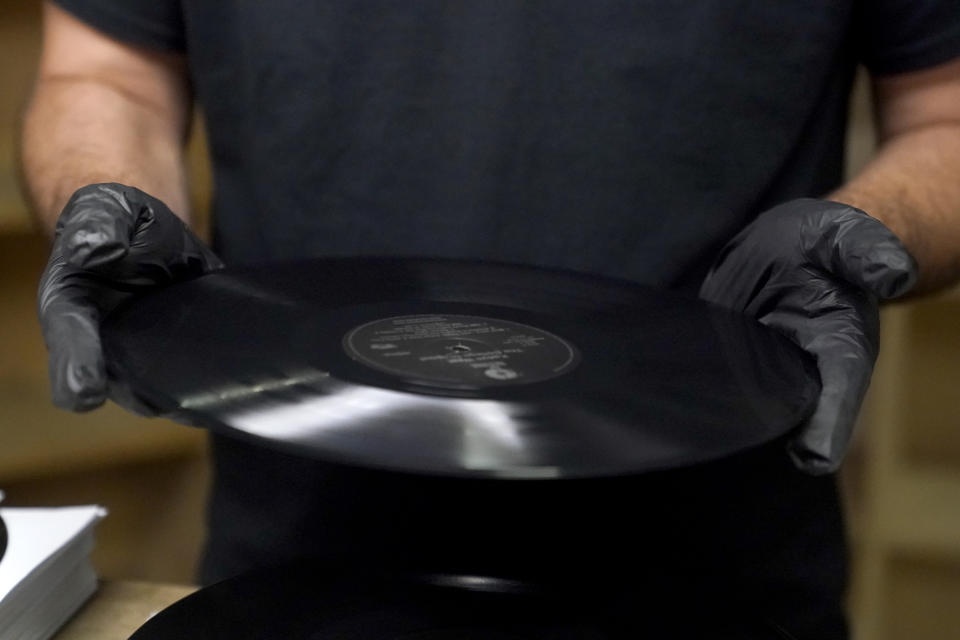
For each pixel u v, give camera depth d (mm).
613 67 740
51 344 463
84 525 593
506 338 511
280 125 773
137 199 537
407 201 775
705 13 726
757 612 735
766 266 588
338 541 722
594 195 760
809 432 480
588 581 590
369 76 758
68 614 599
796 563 742
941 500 1644
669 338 521
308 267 602
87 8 830
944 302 1646
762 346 521
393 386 441
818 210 573
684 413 437
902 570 1743
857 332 543
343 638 526
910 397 1709
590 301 582
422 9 744
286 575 578
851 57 816
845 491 1710
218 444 799
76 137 769
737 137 752
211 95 808
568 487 673
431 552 630
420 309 550
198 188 1797
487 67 747
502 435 411
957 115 822
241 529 772
